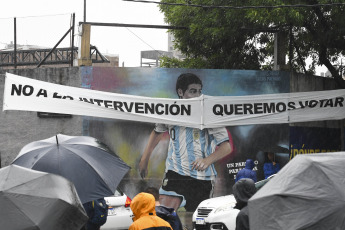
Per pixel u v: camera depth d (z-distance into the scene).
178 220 7.39
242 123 17.89
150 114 17.28
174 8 21.59
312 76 19.55
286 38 20.19
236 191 6.04
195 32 21.06
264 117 18.09
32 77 17.66
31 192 4.58
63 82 17.62
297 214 3.99
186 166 17.86
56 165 7.33
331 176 4.14
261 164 18.48
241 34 20.95
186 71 17.88
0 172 4.89
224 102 17.73
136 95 17.67
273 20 17.75
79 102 16.84
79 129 17.58
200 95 17.84
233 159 18.19
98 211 8.52
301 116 18.47
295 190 4.12
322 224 3.89
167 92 17.77
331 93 18.67
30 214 4.39
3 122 17.89
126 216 13.05
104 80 17.56
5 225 4.29
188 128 17.86
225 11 19.33
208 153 17.98
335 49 21.36
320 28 19.50
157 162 17.77
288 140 18.84
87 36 18.20
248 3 18.55
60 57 25.89
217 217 13.00
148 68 17.67
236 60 22.20
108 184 7.38
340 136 20.80
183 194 17.81
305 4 18.17
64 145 7.68
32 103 16.64
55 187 4.77
